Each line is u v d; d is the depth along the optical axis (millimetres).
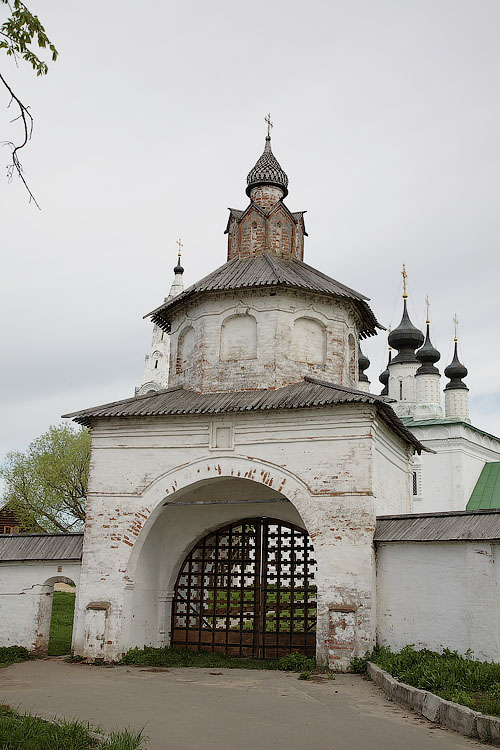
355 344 24562
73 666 19297
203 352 22500
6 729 10156
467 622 17312
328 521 19078
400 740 10594
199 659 20266
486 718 10539
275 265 23172
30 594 21984
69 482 46125
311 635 21000
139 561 20891
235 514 22281
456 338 50344
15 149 8680
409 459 25453
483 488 43594
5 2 8945
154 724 11648
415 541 18234
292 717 12250
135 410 21234
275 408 19750
